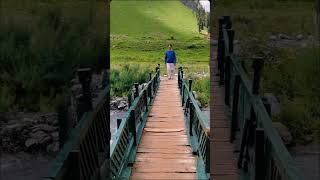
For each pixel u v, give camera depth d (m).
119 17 79.94
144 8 88.31
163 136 7.12
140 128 7.33
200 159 5.20
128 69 20.92
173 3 97.50
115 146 4.39
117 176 4.44
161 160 5.61
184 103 9.78
